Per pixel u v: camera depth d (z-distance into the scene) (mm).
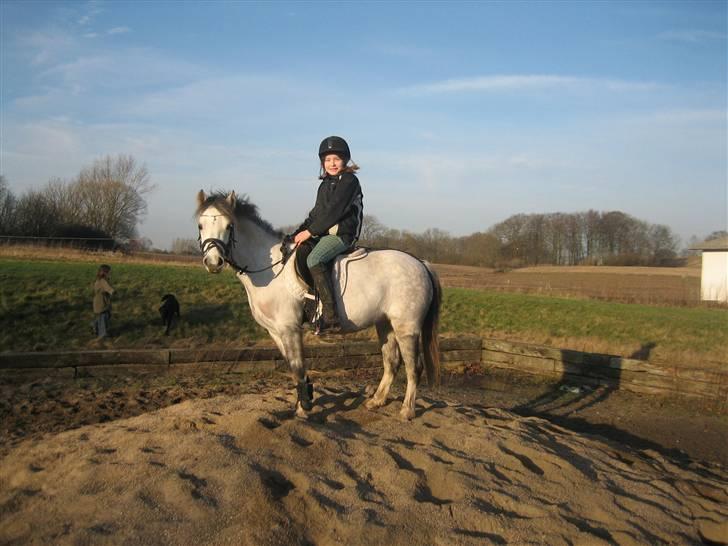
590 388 10609
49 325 11320
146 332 11711
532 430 6207
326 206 5652
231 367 10125
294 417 5859
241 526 3773
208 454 4746
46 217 43031
